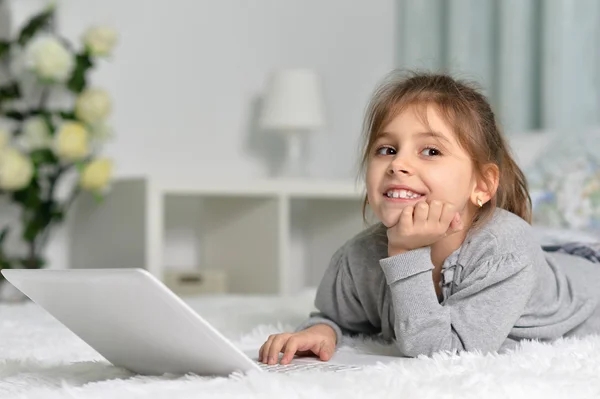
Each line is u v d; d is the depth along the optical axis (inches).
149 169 140.6
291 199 154.5
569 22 132.0
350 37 159.9
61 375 44.0
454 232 53.1
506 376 38.6
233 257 138.9
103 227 130.0
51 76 118.8
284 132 144.7
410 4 155.8
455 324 51.1
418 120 52.9
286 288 130.9
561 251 70.1
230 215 139.4
